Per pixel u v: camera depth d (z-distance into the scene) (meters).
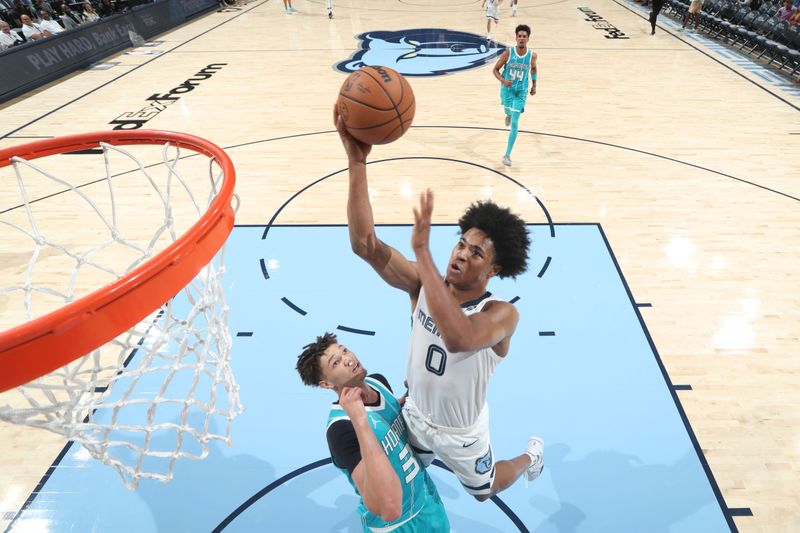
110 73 9.47
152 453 1.98
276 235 4.75
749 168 5.74
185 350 1.99
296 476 2.82
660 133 6.63
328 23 13.04
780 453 2.86
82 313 1.34
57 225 4.94
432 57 10.08
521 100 5.42
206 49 10.96
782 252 4.41
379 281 4.19
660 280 4.12
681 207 5.06
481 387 1.73
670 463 2.83
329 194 5.40
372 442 1.56
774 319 3.74
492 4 10.73
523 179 5.60
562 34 11.46
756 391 3.21
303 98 8.05
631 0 15.12
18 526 2.57
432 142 6.53
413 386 1.79
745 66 9.18
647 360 3.44
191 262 1.65
